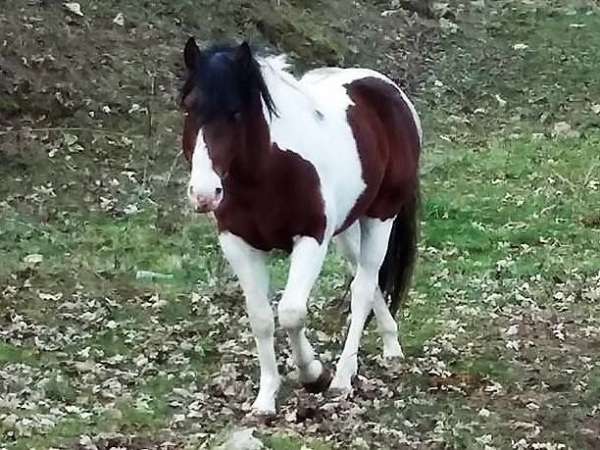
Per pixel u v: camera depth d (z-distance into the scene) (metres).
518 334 9.52
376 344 9.21
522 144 15.81
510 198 13.16
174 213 11.94
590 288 10.62
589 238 11.94
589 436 7.77
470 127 16.84
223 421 7.77
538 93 18.45
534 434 7.78
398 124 8.51
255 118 7.24
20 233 11.16
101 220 11.73
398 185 8.45
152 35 16.16
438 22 21.16
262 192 7.38
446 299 10.29
